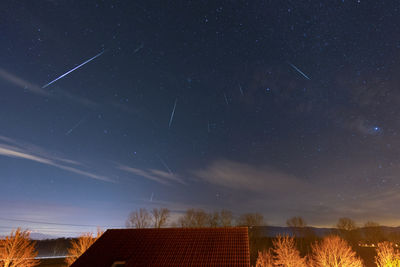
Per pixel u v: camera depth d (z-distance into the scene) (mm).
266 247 57875
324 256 30797
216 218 63969
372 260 46188
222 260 14016
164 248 15406
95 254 15391
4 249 25156
